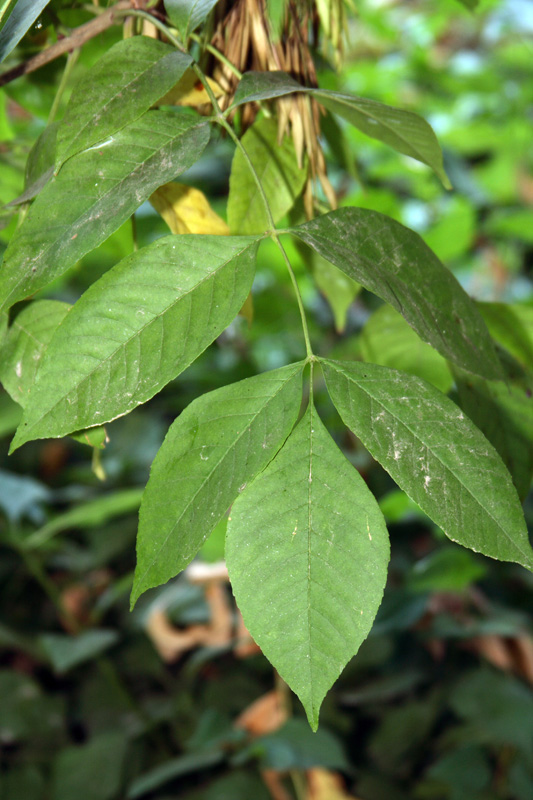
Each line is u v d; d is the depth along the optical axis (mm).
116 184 605
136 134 615
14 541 1590
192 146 615
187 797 1416
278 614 567
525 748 1419
